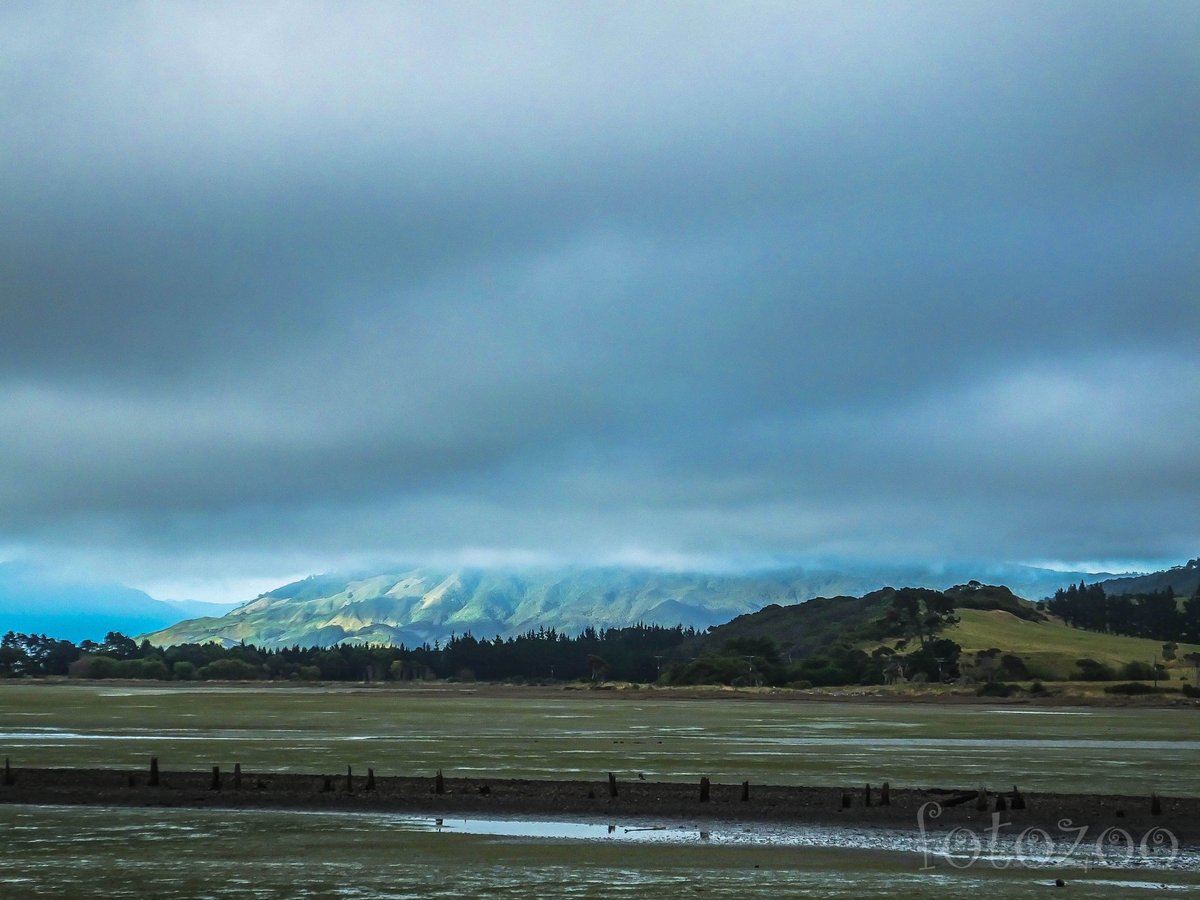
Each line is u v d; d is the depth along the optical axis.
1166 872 43.09
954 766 75.12
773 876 41.50
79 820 52.06
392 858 44.19
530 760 77.06
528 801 56.25
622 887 39.66
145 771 65.88
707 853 45.50
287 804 56.00
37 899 37.97
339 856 44.50
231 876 41.12
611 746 89.75
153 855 44.59
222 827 50.47
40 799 57.28
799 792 58.31
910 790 59.44
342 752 82.56
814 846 47.16
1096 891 39.88
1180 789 63.47
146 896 38.38
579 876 41.25
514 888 39.41
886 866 43.53
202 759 76.69
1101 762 78.62
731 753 83.81
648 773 69.31
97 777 62.53
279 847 46.19
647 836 48.94
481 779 63.25
